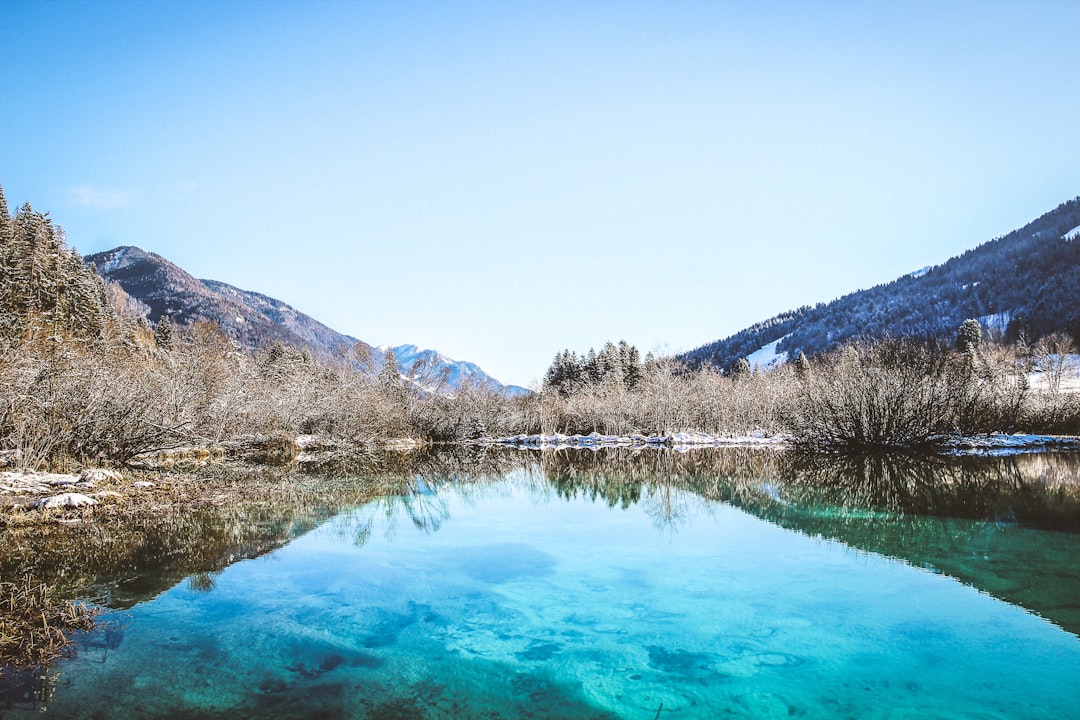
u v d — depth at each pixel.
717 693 4.75
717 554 8.91
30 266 28.55
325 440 26.75
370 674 5.02
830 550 9.08
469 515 12.06
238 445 20.61
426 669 5.14
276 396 24.34
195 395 19.39
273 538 9.52
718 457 25.58
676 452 29.11
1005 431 28.47
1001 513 11.79
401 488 15.27
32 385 13.27
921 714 4.44
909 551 8.95
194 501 12.03
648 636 5.89
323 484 15.46
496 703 4.56
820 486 15.87
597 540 9.83
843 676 5.05
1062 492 14.20
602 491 15.71
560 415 43.47
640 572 8.03
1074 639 5.75
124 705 4.36
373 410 28.20
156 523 10.03
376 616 6.36
